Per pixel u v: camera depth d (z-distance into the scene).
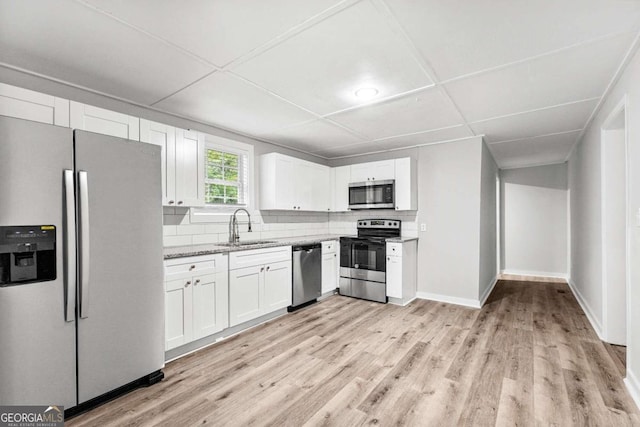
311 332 3.01
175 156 2.72
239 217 3.74
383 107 2.87
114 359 1.88
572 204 4.86
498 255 5.96
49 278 1.62
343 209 4.78
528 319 3.39
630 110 2.02
